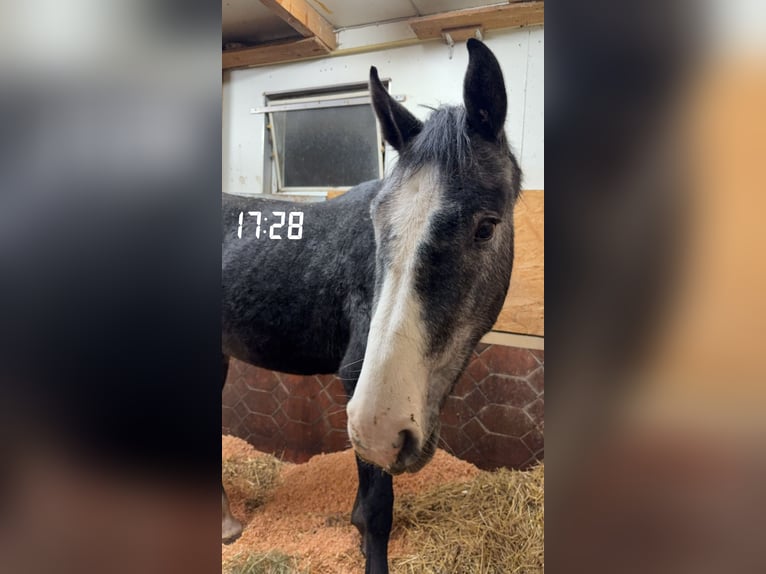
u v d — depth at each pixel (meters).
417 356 0.76
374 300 0.79
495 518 0.93
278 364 1.09
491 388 0.97
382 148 1.08
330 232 0.97
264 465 1.24
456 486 0.98
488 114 0.75
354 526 1.04
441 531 0.94
